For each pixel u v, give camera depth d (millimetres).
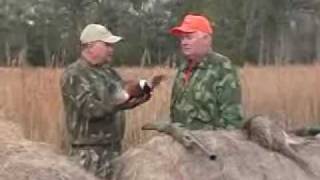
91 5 33906
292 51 42594
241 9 40469
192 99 5090
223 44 37219
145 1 35750
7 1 34188
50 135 7539
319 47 43188
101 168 4820
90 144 4965
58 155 4277
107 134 5027
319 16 44844
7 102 8086
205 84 5035
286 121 10898
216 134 4703
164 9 37344
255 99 11461
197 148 4461
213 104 5027
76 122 4965
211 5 39719
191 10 38594
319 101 11594
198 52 5078
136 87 4809
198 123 5066
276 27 42344
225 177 4367
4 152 4047
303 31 43812
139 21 34406
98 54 5004
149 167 4422
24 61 8992
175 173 4348
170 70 9281
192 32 5059
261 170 4465
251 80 12109
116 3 34438
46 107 8023
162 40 23562
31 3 33375
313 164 4680
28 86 8352
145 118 8359
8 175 3904
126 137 7895
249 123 4742
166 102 8766
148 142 4730
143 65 9430
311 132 5367
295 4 44188
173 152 4477
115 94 4859
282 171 4520
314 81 12078
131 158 4637
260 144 4664
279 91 11648
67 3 33062
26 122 7793
